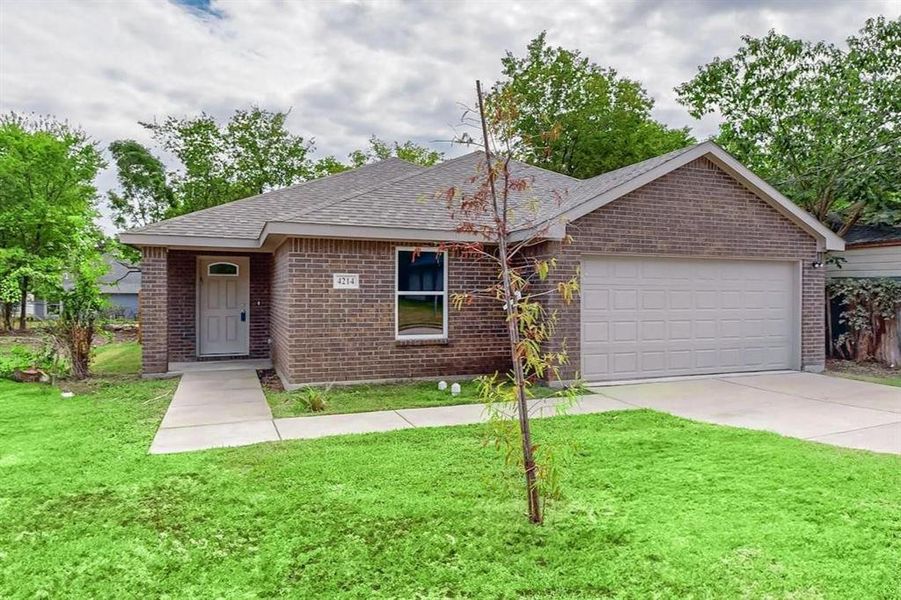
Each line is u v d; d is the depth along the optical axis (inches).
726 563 132.6
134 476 195.5
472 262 413.7
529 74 1055.6
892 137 540.1
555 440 235.5
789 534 147.3
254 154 1092.5
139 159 1045.2
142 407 315.0
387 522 156.8
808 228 448.1
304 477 193.5
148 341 434.3
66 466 206.8
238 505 169.5
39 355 430.9
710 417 290.0
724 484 184.9
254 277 524.1
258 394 356.2
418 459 214.1
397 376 394.6
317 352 374.9
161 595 121.3
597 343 395.2
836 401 331.0
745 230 429.1
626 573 128.6
